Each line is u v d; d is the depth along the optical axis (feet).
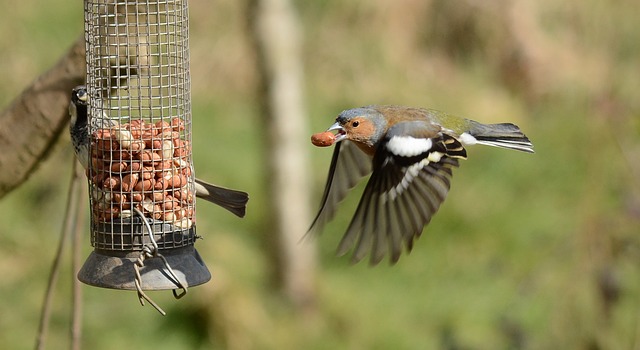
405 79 59.41
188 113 24.84
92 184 23.48
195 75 58.18
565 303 40.98
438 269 46.50
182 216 23.41
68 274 44.83
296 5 60.59
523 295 44.47
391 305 44.52
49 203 48.57
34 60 56.49
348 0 60.75
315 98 56.85
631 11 61.72
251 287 44.09
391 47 60.44
